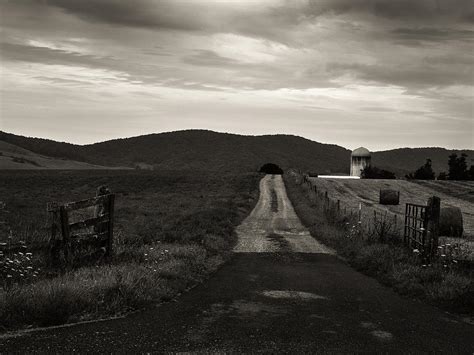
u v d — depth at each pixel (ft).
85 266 33.06
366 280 37.83
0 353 17.67
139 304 25.96
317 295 31.27
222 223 78.33
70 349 18.35
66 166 534.37
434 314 26.76
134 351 18.43
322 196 145.38
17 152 569.64
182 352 18.51
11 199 119.14
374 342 20.89
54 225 32.09
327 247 60.03
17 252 31.73
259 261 47.37
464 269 36.50
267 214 110.83
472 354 19.66
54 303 22.62
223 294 30.60
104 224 37.63
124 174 281.13
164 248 46.09
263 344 19.94
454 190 188.34
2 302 22.11
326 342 20.59
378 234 54.44
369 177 336.08
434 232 39.96
